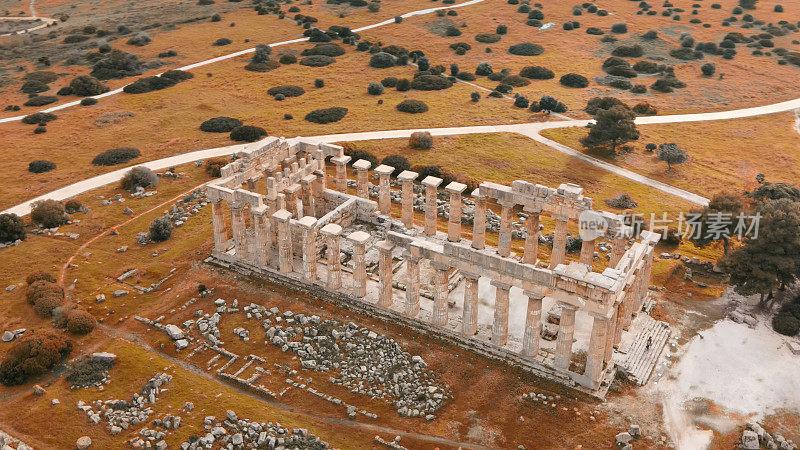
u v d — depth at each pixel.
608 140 128.50
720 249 96.06
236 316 78.50
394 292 81.31
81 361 70.69
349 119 145.00
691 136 139.38
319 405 66.62
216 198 84.38
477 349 72.25
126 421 63.22
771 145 135.00
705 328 78.56
